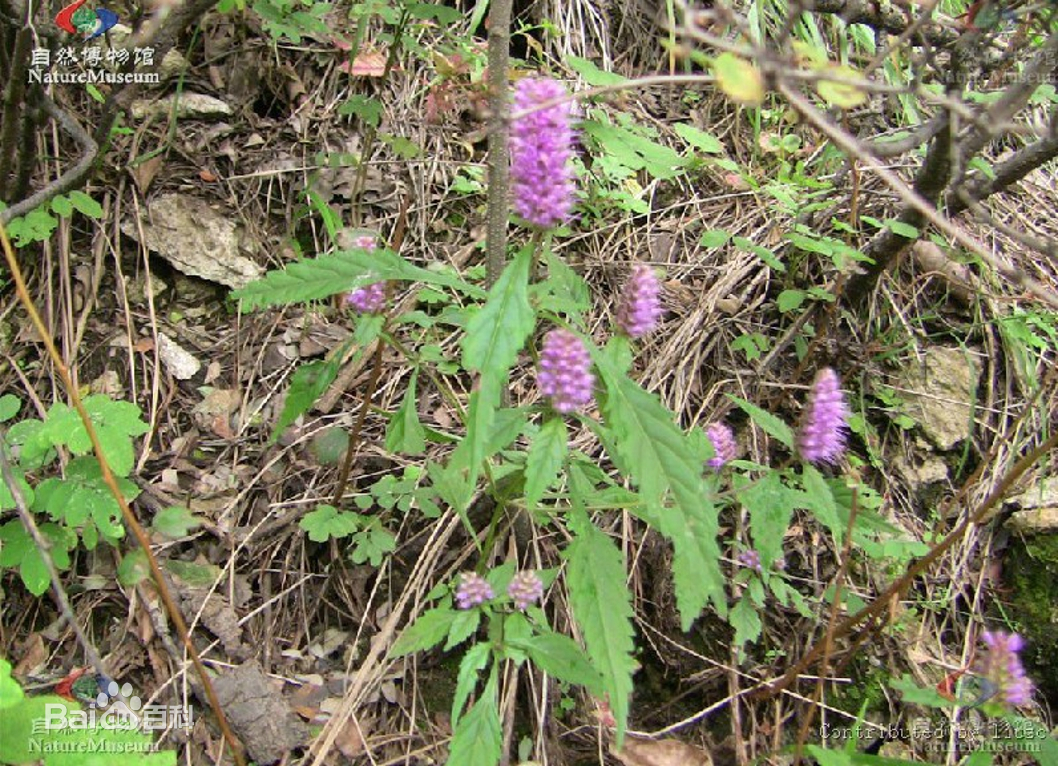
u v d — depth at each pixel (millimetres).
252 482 484
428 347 405
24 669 422
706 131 663
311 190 520
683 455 309
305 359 530
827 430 366
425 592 457
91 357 505
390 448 391
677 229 607
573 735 440
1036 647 501
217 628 436
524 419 338
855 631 478
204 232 546
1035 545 518
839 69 280
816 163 638
